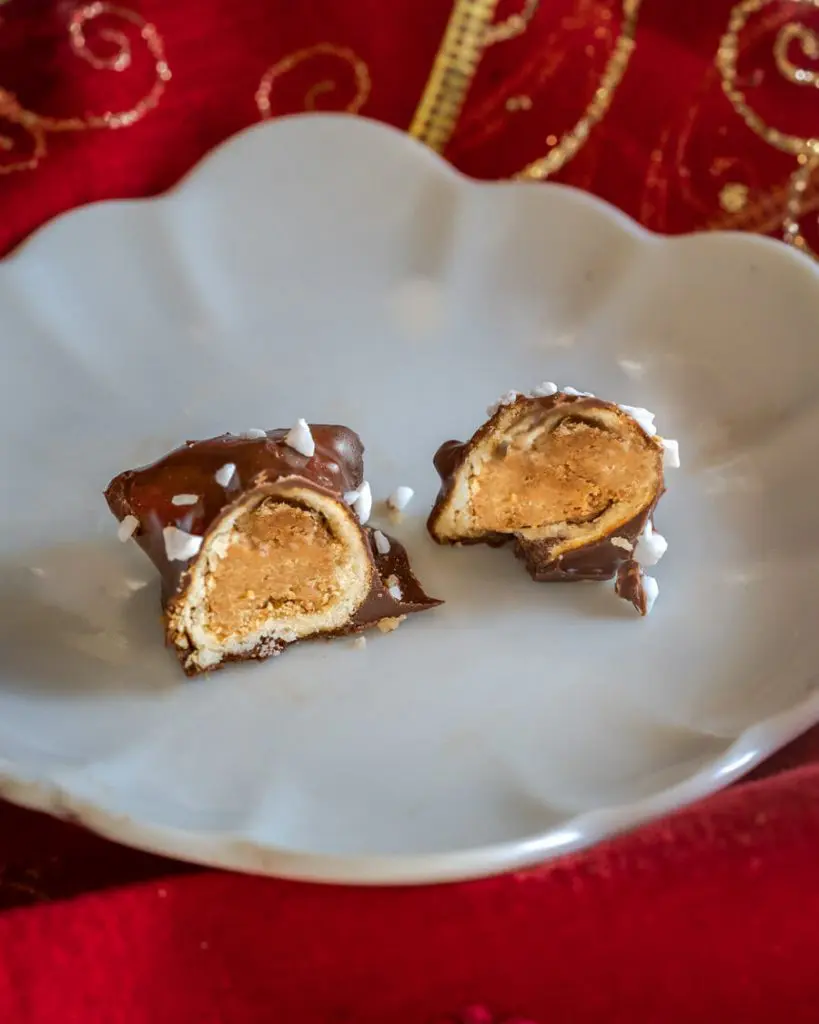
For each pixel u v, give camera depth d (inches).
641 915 5.1
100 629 5.8
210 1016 4.9
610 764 5.5
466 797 5.4
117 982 4.9
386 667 5.7
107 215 6.5
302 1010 4.9
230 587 5.6
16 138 6.7
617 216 6.6
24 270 6.4
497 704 5.7
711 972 5.0
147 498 5.6
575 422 5.8
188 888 5.1
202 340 6.5
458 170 7.0
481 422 6.4
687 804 5.2
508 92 7.0
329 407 6.4
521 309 6.6
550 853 5.1
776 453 6.2
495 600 5.9
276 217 6.7
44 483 6.2
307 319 6.6
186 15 6.8
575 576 5.9
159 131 6.9
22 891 5.2
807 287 6.2
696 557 6.0
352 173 6.7
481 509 5.9
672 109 6.9
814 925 5.0
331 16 6.9
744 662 5.7
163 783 5.4
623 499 5.9
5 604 5.8
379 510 6.1
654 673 5.7
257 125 6.7
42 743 5.4
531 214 6.6
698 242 6.5
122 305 6.5
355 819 5.2
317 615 5.7
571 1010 4.9
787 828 5.2
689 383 6.4
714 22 6.9
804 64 6.9
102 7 6.8
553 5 6.9
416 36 6.9
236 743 5.5
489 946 5.0
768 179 6.8
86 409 6.3
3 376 6.3
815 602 5.8
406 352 6.6
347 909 5.1
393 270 6.7
